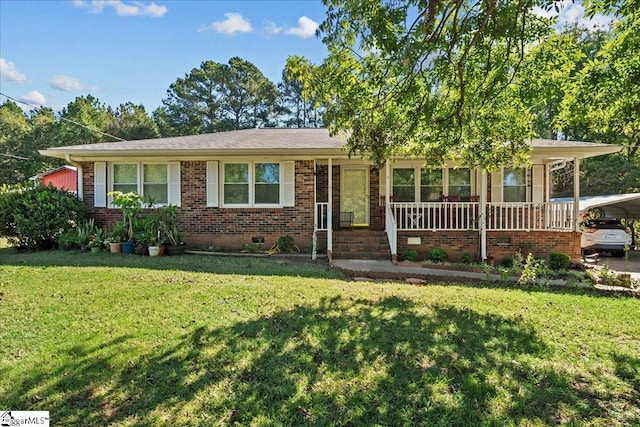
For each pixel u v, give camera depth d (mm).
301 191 11992
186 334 4500
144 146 11578
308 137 13461
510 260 10828
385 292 6633
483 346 4336
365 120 6973
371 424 2910
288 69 6535
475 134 8648
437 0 4340
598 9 5715
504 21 4637
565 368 3867
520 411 3111
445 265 9992
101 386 3389
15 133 36688
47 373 3584
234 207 12031
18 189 11648
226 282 6992
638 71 6051
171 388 3369
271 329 4684
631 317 5531
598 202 14883
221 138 13211
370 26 4945
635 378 3693
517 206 11414
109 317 5043
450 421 2967
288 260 10375
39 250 11305
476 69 6590
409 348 4219
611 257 14180
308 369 3723
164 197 12258
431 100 6652
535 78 7188
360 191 13320
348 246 11352
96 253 10539
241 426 2875
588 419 3027
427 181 12922
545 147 10633
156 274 7578
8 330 4582
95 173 12250
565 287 7953
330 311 5438
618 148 10508
